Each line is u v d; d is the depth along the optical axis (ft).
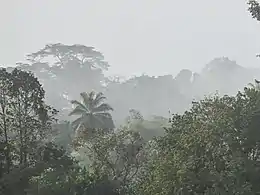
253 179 69.56
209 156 73.72
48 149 100.27
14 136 101.04
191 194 72.69
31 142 100.89
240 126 74.13
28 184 94.89
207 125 75.56
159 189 77.41
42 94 103.04
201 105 82.07
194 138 74.84
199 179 72.13
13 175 93.56
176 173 75.10
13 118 99.66
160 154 85.05
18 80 99.40
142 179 96.07
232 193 68.44
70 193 97.04
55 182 95.86
